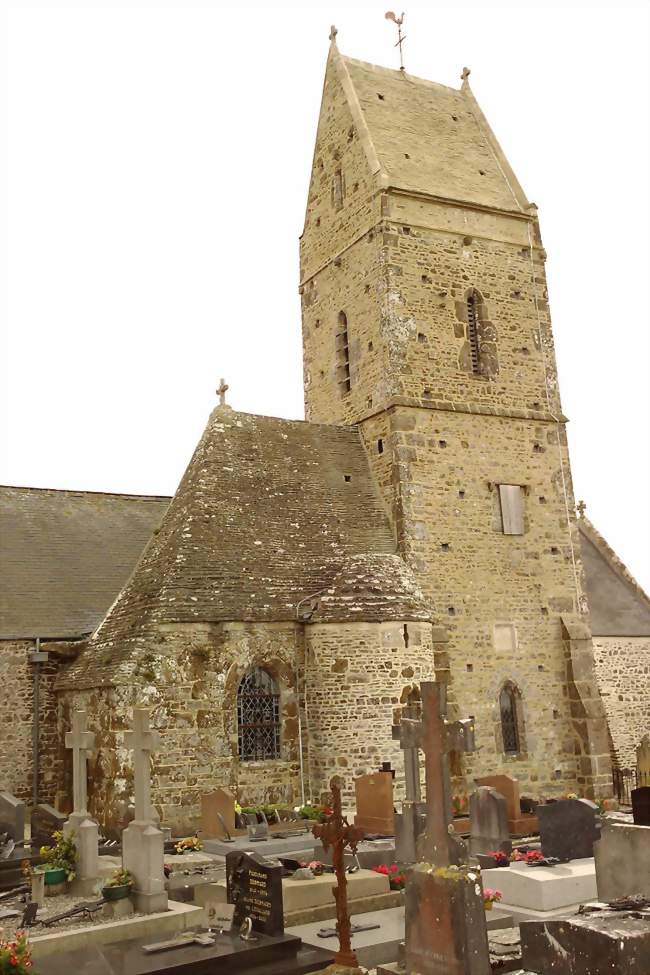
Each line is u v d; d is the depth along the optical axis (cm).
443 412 2594
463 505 2548
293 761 2116
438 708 1069
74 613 2547
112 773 1945
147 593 2136
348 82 2942
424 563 2445
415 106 3014
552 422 2764
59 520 2866
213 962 1104
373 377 2644
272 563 2253
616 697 3000
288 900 1356
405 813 1534
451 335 2678
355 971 1078
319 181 3042
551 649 2572
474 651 2447
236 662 2084
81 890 1461
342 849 1125
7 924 1262
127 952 1141
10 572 2603
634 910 1034
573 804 1639
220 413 2530
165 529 2331
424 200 2744
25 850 1659
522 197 2927
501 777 2045
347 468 2578
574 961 954
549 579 2623
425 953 1024
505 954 1071
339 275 2862
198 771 1986
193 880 1474
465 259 2761
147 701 1956
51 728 2394
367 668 2111
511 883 1419
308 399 2967
